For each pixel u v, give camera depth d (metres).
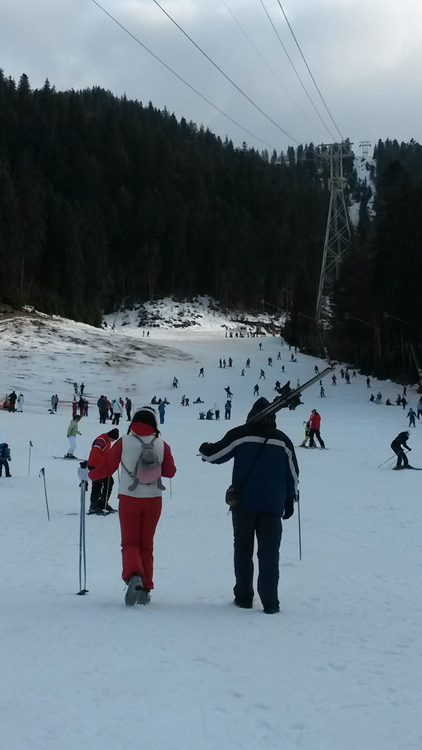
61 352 88.50
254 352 103.88
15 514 12.70
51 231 133.62
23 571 7.78
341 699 3.76
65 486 17.42
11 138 199.50
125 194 192.88
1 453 18.77
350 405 66.44
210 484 19.00
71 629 5.00
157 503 6.42
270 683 3.96
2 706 3.48
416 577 7.90
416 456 28.00
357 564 8.72
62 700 3.57
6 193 115.06
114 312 178.50
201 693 3.73
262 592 6.00
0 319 103.81
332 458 27.00
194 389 75.50
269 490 6.11
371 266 88.00
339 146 118.50
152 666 4.14
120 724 3.29
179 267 184.00
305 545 10.22
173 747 3.07
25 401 65.06
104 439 9.97
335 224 120.25
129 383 77.50
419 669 4.38
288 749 3.10
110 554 9.11
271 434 6.25
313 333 113.25
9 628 5.00
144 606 5.98
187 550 9.51
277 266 189.25
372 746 3.17
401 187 83.88
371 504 14.91
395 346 83.62
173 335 132.38
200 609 5.98
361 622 5.70
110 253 184.12
